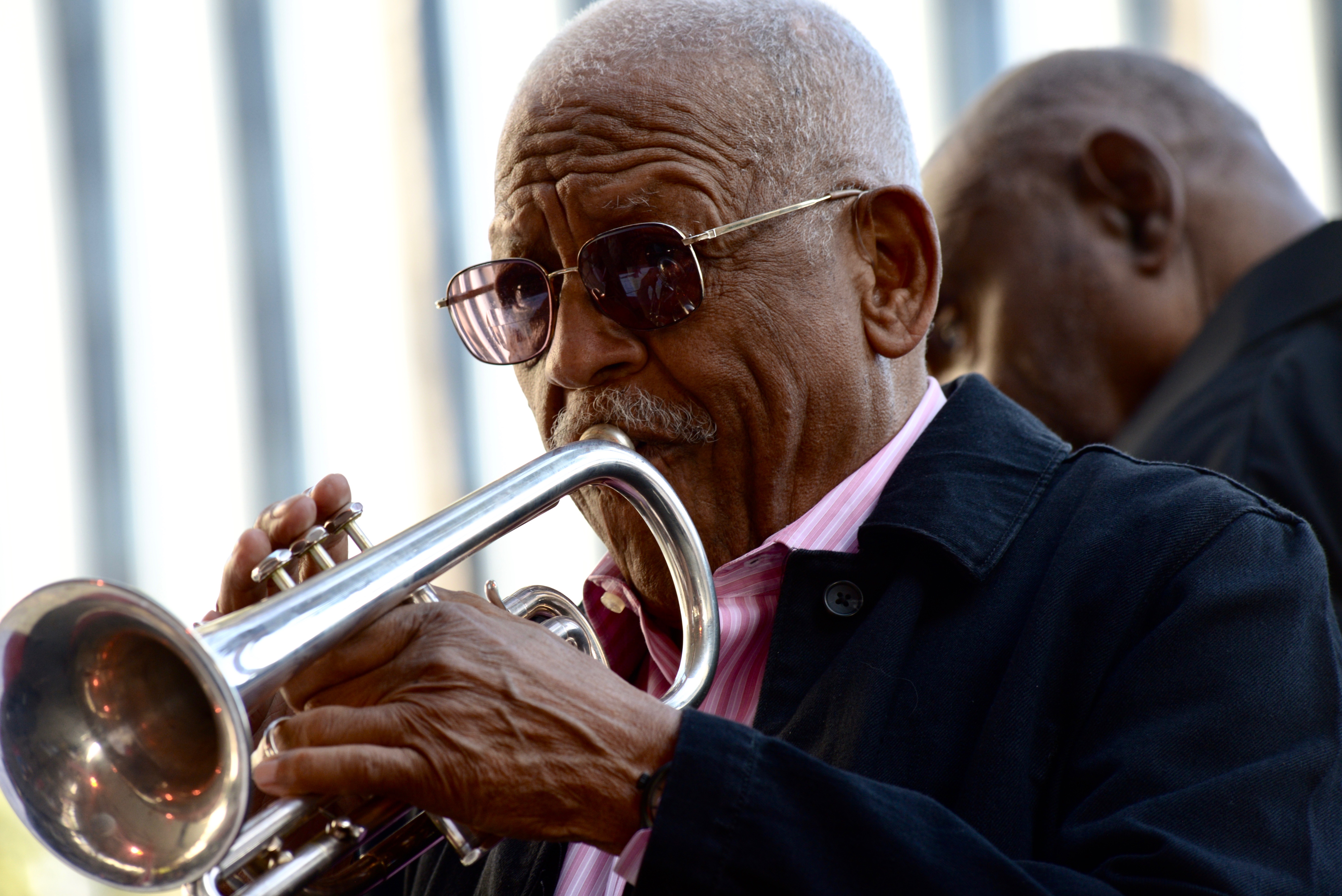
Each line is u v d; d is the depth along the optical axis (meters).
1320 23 7.91
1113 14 8.12
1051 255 3.69
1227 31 8.02
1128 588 2.06
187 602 10.40
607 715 1.76
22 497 10.61
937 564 2.22
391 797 1.75
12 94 10.66
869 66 2.61
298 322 10.02
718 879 1.67
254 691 1.62
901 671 2.13
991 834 1.94
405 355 9.64
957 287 3.84
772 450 2.40
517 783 1.71
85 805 1.64
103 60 10.51
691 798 1.69
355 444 9.85
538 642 1.82
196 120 10.30
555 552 8.87
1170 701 1.92
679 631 2.55
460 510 1.93
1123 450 3.37
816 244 2.43
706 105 2.38
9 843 7.39
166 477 10.42
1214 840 1.76
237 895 1.71
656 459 2.40
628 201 2.35
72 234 10.55
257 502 10.15
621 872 1.74
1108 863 1.76
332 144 9.91
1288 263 3.20
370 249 9.78
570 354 2.39
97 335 10.53
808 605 2.26
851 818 1.70
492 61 9.40
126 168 10.49
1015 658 2.07
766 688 2.22
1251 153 3.79
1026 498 2.30
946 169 3.86
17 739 1.66
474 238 9.48
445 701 1.72
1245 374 3.10
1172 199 3.66
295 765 1.65
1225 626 1.96
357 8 9.77
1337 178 7.91
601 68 2.42
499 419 9.48
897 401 2.55
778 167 2.40
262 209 10.09
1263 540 2.07
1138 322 3.66
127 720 1.66
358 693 1.78
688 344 2.35
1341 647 2.06
